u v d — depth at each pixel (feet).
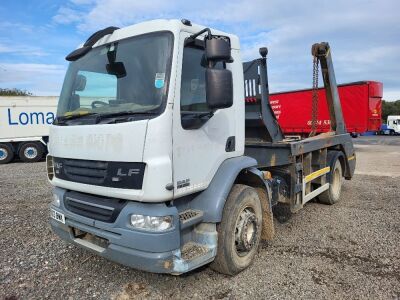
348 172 26.58
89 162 11.84
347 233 18.54
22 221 21.09
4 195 28.96
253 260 14.97
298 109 50.93
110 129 11.09
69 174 12.69
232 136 13.60
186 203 12.54
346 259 15.30
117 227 11.07
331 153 24.48
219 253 12.97
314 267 14.52
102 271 14.23
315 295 12.32
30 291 12.68
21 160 62.08
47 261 15.19
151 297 12.32
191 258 11.53
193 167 11.69
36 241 17.60
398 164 49.19
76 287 12.98
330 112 25.20
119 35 12.58
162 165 10.48
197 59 11.98
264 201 15.37
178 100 11.02
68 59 13.97
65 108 13.65
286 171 18.28
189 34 11.68
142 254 10.65
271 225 15.48
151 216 10.62
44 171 45.85
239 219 13.61
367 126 55.11
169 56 11.05
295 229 19.22
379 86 56.49
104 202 11.59
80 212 12.39
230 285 13.08
